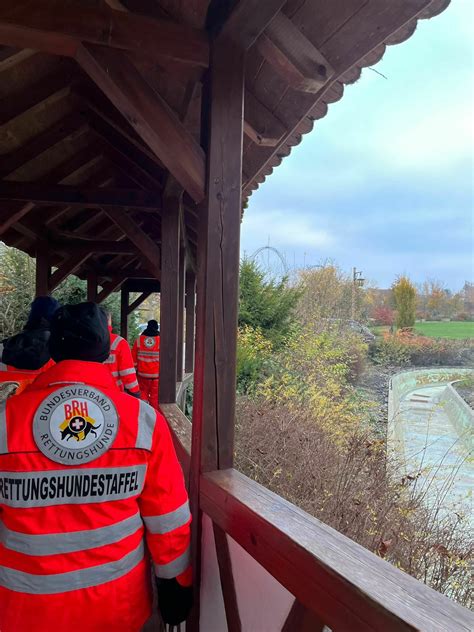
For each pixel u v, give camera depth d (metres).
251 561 1.40
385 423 8.65
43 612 1.14
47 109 3.81
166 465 1.26
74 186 4.20
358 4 1.47
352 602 0.93
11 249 10.55
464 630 0.78
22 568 1.14
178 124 1.68
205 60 1.70
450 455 7.86
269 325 11.99
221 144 1.71
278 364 9.67
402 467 5.34
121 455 1.21
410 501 4.18
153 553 1.29
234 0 1.54
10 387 2.11
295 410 6.35
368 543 3.74
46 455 1.15
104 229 6.98
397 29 1.52
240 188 1.74
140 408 1.28
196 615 1.82
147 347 5.92
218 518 1.58
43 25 1.52
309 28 1.62
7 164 4.06
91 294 8.91
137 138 3.73
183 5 1.81
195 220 6.14
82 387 1.22
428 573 3.61
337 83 1.99
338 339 13.55
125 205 4.23
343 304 19.44
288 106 2.10
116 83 1.61
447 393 16.09
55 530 1.15
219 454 1.77
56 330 1.29
